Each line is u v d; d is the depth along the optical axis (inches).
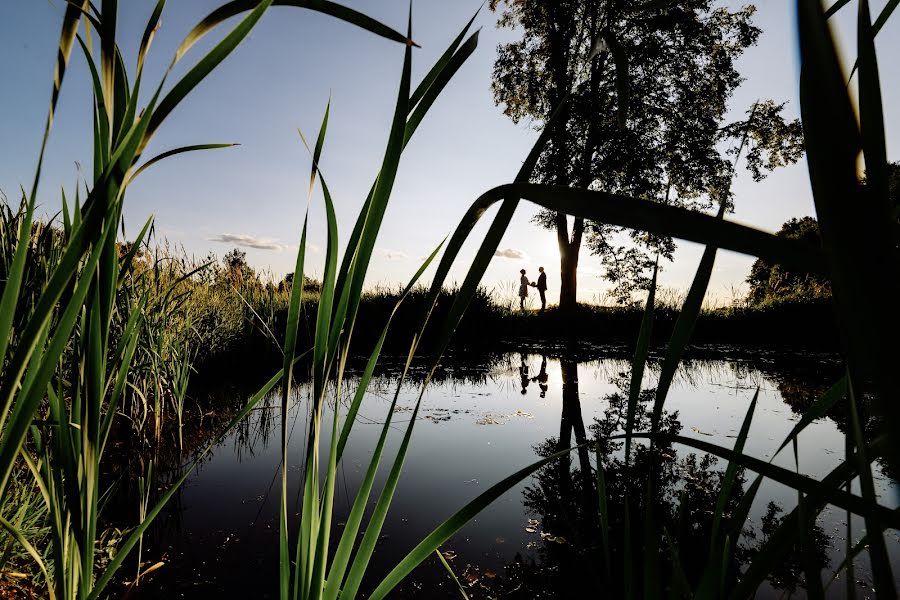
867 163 7.3
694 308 19.7
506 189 18.0
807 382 238.2
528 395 215.2
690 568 72.1
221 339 239.9
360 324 378.9
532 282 657.0
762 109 537.3
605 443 142.6
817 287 454.0
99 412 28.4
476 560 79.8
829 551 78.8
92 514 29.7
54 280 18.0
